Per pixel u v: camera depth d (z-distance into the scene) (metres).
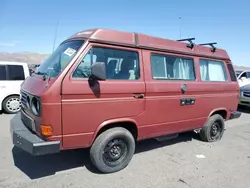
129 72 3.89
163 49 4.39
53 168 4.02
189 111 4.92
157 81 4.22
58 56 3.84
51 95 3.13
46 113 3.13
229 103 5.95
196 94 5.02
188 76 4.92
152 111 4.20
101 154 3.71
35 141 3.19
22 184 3.45
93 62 3.52
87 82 3.39
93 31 3.64
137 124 4.04
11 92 7.95
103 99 3.56
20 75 8.12
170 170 4.10
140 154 4.81
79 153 4.67
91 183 3.55
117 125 3.97
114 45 3.73
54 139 3.24
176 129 4.76
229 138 6.20
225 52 6.01
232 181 3.79
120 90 3.70
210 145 5.54
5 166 4.02
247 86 10.45
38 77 3.81
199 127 5.35
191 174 3.97
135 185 3.54
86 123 3.45
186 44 4.96
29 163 4.17
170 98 4.46
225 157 4.82
